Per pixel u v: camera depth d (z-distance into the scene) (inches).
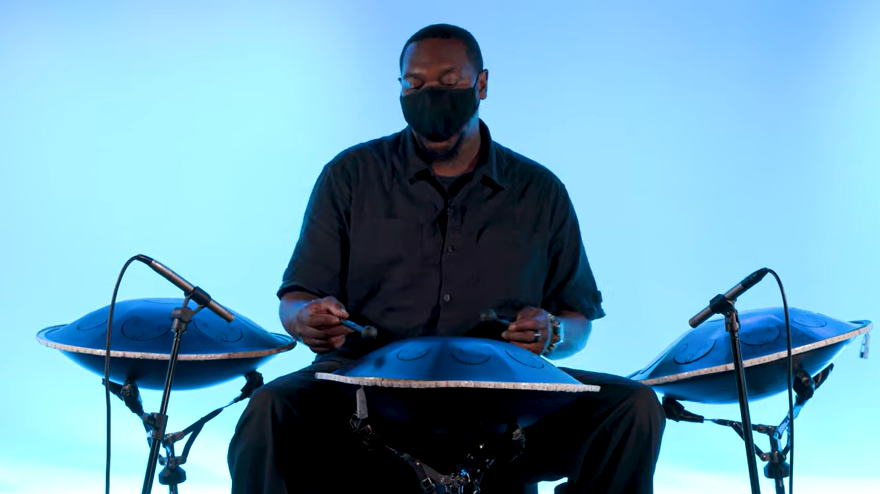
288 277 106.1
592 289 110.7
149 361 102.6
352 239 105.5
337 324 93.7
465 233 104.6
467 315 103.5
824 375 106.9
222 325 107.7
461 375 81.4
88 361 104.9
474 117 102.4
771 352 99.5
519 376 82.6
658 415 95.0
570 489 98.0
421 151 105.4
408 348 87.3
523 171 108.0
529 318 93.6
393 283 104.3
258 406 92.4
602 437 95.0
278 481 92.6
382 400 84.6
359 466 97.6
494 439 87.0
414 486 97.9
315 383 94.9
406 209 105.0
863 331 104.4
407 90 99.3
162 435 89.0
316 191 108.0
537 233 106.7
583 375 98.7
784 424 107.3
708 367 100.5
